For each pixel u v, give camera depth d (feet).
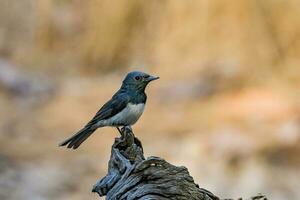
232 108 55.47
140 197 19.57
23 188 42.45
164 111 56.90
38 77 65.57
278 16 63.77
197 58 64.18
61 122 55.57
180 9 65.82
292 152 47.03
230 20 64.23
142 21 67.97
